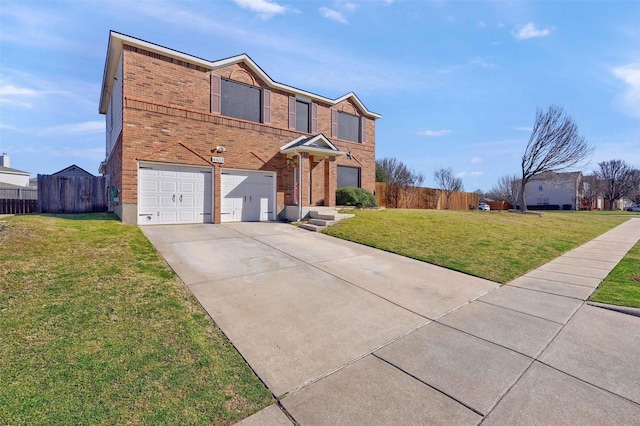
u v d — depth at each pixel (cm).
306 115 1547
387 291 535
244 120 1287
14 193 2481
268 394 262
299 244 868
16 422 210
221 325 386
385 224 1143
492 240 980
